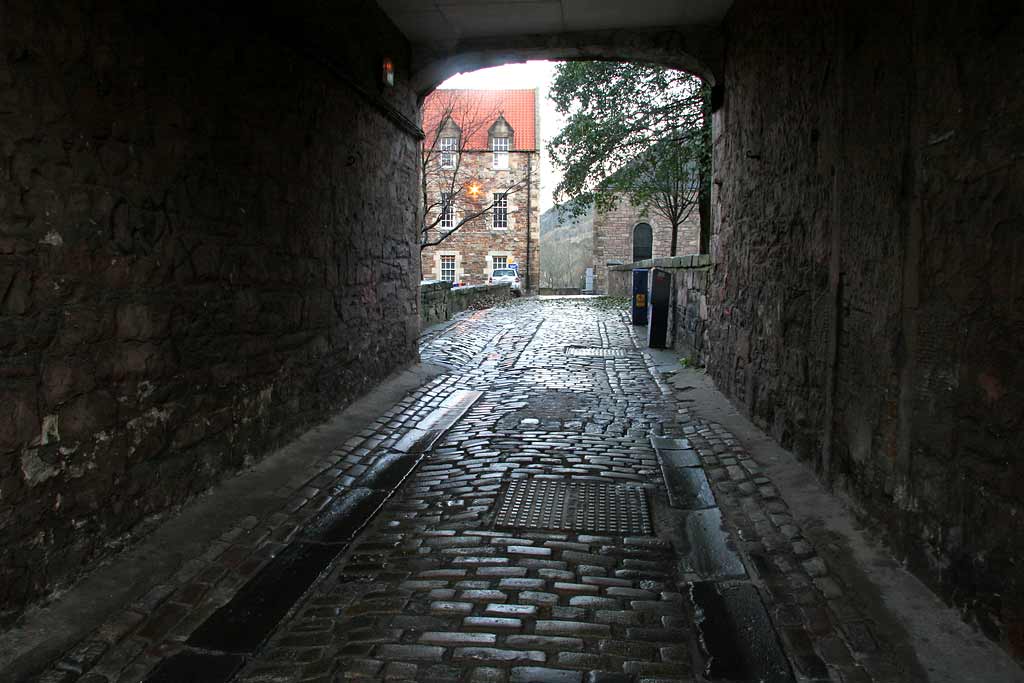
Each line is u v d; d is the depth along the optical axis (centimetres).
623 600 288
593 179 1591
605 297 2598
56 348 274
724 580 306
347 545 347
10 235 250
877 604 271
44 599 267
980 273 238
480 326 1370
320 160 541
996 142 228
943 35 263
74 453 284
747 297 589
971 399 244
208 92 383
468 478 446
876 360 325
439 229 3666
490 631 264
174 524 348
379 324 703
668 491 422
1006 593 223
